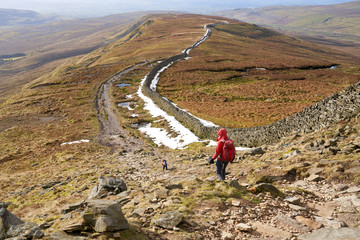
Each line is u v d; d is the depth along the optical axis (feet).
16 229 14.82
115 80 300.40
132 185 40.78
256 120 138.72
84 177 66.64
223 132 28.99
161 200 21.57
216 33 604.49
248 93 225.35
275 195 22.06
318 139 39.83
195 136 119.65
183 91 248.93
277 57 406.62
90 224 15.47
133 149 117.29
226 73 306.35
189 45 468.75
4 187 77.46
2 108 234.17
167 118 162.91
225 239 15.33
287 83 256.11
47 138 152.35
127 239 14.44
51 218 22.84
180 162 63.77
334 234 14.94
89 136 150.20
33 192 63.05
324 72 306.96
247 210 19.35
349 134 37.65
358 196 19.93
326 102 56.29
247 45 517.14
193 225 16.96
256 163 37.76
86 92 262.26
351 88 51.62
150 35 624.59
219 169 28.53
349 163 25.88
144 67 352.90
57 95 259.39
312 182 25.34
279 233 15.98
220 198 21.15
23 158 118.93
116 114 194.18
